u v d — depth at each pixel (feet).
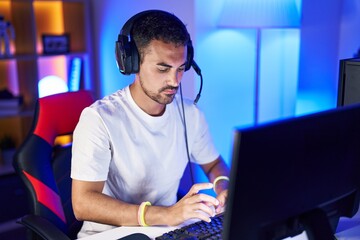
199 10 7.34
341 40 7.63
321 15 7.68
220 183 4.73
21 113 8.84
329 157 2.69
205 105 7.82
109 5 9.05
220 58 7.89
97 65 9.85
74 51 9.55
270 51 8.57
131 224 3.86
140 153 4.39
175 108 4.77
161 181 4.57
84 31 9.51
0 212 8.52
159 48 3.96
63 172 4.92
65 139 9.79
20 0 8.81
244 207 2.41
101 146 4.17
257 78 7.87
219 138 8.25
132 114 4.43
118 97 4.52
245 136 2.24
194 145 5.09
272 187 2.46
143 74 4.15
